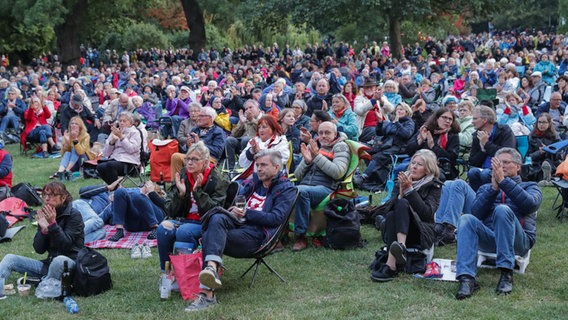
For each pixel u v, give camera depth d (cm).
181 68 2512
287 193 561
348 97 1270
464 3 3431
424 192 594
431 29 4991
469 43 3553
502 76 1515
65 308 527
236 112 1334
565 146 851
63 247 556
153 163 877
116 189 773
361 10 3231
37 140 1330
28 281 570
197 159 572
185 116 1319
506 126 764
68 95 1559
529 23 7412
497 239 525
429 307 500
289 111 903
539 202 546
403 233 561
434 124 805
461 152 930
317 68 2264
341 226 654
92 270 551
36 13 2997
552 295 519
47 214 546
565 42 3306
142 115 1377
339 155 684
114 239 714
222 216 528
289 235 708
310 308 509
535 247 641
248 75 2272
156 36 4466
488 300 507
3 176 845
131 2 3797
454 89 1683
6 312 517
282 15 3525
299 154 887
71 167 1073
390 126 909
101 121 1406
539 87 1341
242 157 781
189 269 537
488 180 712
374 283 560
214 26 4525
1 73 2794
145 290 563
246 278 586
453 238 650
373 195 865
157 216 743
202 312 504
